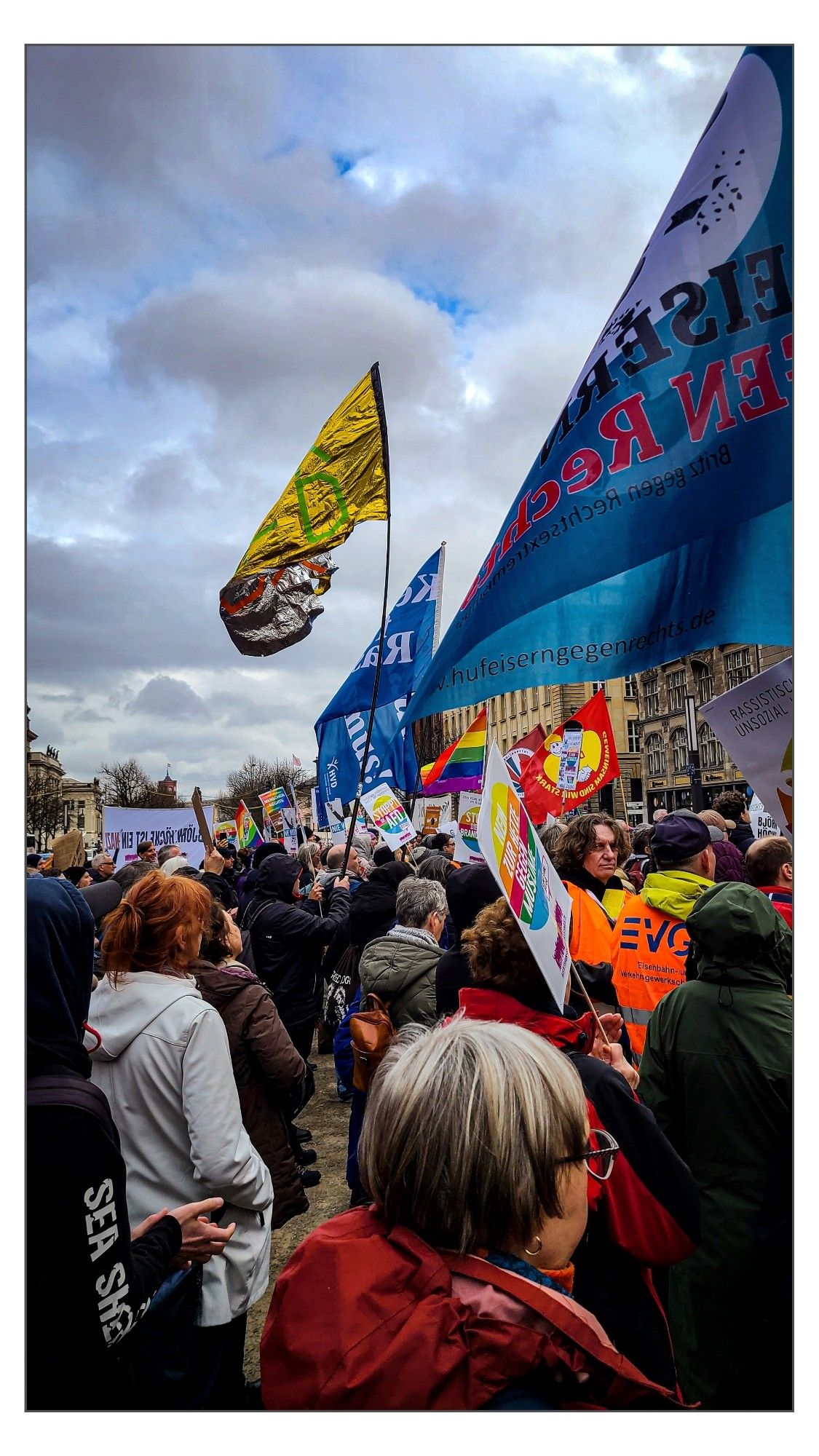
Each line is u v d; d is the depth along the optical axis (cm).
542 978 197
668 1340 187
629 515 300
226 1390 242
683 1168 185
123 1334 158
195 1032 246
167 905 257
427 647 916
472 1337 104
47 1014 163
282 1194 335
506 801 173
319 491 623
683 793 4031
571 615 310
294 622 628
